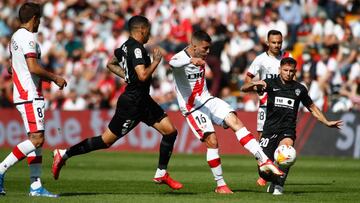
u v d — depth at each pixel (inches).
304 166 2064.5
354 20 3110.2
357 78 2674.7
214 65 2871.6
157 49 1201.4
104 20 3506.4
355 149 2425.0
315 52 2893.7
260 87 1294.3
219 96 2864.2
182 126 2694.4
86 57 3267.7
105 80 3021.7
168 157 1314.0
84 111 2854.3
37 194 1235.9
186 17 3270.2
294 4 3132.4
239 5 3297.2
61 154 1277.1
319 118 1295.5
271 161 1233.4
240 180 1638.8
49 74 1191.6
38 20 1212.5
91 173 1839.3
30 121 1204.5
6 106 3120.1
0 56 3388.3
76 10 3673.7
